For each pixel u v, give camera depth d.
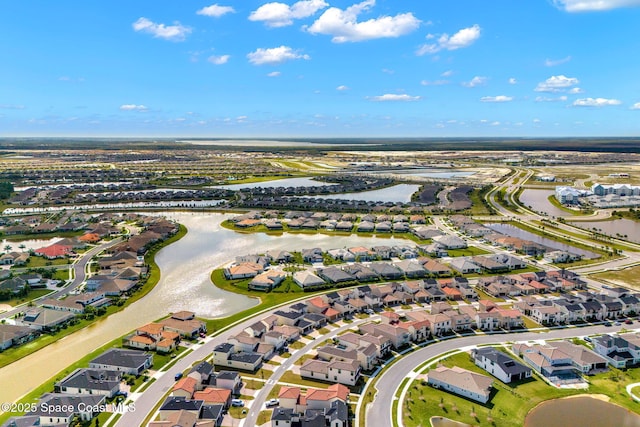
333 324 136.12
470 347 122.50
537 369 109.94
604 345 116.31
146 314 143.88
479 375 101.69
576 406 96.06
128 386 101.56
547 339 127.31
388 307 150.00
